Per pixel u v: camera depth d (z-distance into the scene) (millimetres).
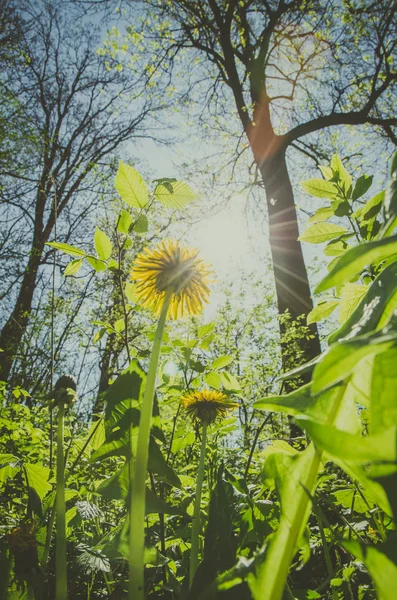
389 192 546
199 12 14719
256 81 13672
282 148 12789
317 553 1597
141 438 678
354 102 14203
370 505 1324
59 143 16266
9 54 15242
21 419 3420
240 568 542
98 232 1710
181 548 1472
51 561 1314
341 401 542
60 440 869
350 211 1656
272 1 14289
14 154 12789
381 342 344
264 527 926
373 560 394
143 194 1529
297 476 542
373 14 12859
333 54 13742
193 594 747
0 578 970
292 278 10648
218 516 839
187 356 2266
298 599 984
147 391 702
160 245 891
